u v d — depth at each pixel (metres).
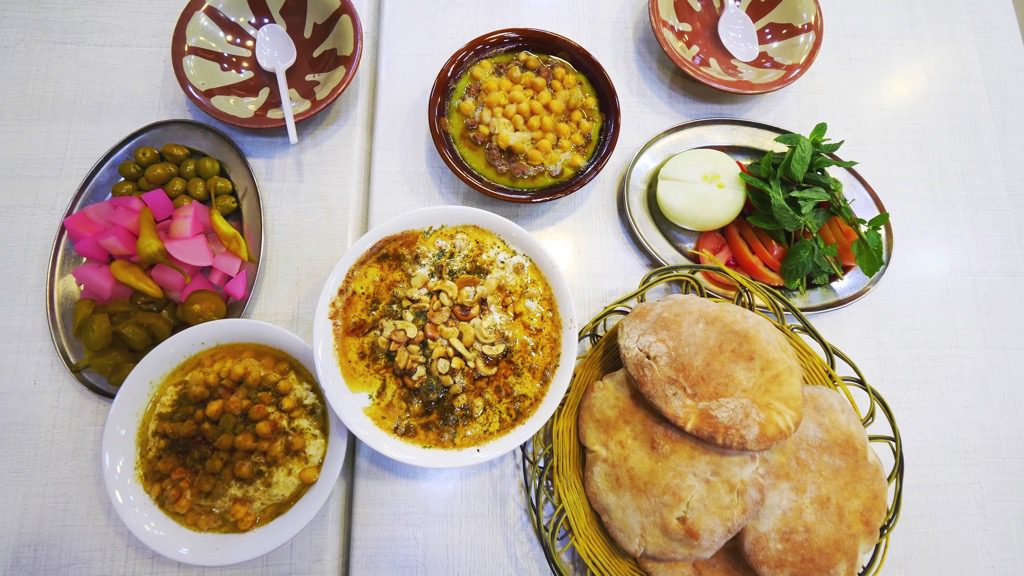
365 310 1.10
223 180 1.16
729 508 0.94
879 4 1.53
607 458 1.01
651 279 1.26
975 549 1.21
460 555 1.09
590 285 1.26
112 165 1.17
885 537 1.04
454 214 1.10
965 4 1.55
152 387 1.01
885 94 1.46
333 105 1.28
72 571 1.04
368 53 1.34
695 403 0.97
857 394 1.27
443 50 1.35
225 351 1.04
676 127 1.30
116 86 1.28
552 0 1.41
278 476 1.00
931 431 1.26
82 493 1.07
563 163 1.21
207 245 1.11
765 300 1.14
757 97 1.41
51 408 1.10
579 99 1.24
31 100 1.26
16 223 1.19
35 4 1.30
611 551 1.03
